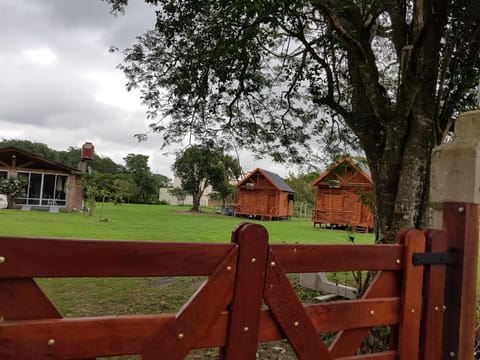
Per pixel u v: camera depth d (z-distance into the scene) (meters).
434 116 3.08
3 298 0.88
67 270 0.94
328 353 1.38
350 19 3.43
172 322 1.07
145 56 4.42
